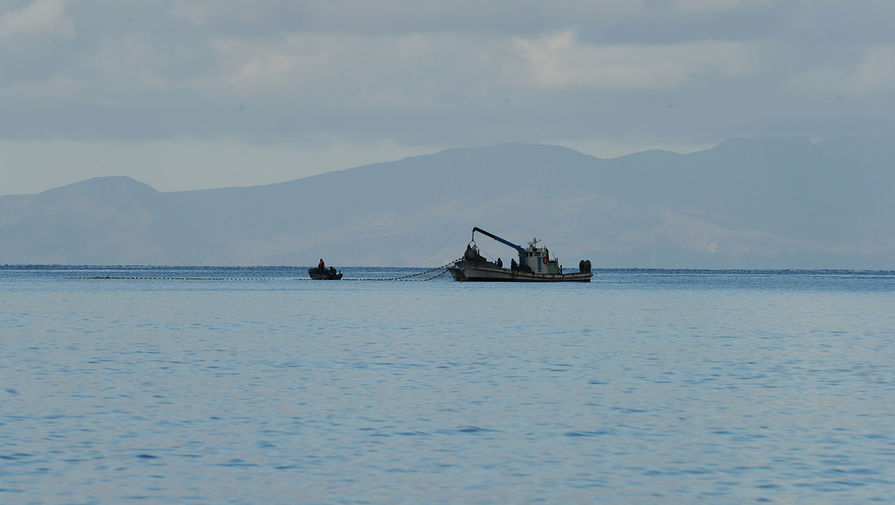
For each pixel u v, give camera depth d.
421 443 115.75
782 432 123.56
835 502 91.88
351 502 91.44
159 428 124.00
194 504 90.44
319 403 144.12
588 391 158.50
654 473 102.25
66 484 96.62
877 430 124.88
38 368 188.12
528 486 97.12
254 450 111.44
